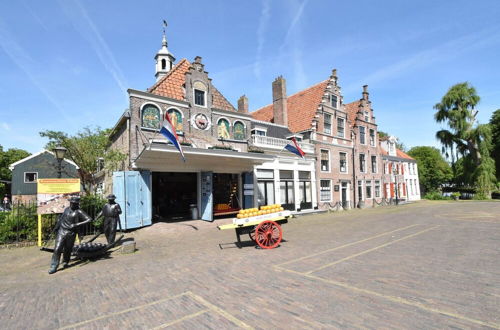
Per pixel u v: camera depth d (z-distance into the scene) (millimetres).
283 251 8273
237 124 18297
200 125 16297
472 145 33656
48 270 7223
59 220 7512
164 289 5375
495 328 3543
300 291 5004
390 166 34562
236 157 14289
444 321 3760
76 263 7855
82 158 17109
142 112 14273
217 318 4082
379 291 4895
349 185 26375
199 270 6547
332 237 10508
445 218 15719
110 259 8141
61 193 10383
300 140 23141
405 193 36781
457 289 4883
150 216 13836
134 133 13875
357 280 5504
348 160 26594
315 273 6027
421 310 4109
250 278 5820
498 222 13461
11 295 5453
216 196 17406
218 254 8133
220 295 4953
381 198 30594
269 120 26906
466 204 27062
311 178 22547
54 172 26969
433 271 5922
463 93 33031
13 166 27375
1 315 4523
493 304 4234
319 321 3855
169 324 3959
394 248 8250
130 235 12164
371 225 13688
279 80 24422
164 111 14977
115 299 5004
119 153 14359
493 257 6938
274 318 3998
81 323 4125
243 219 8586
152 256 8266
